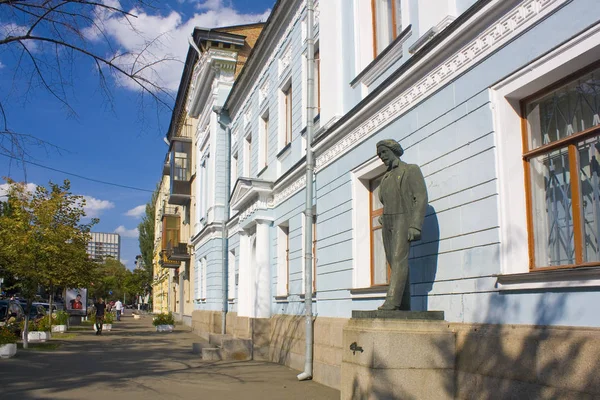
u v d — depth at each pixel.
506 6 6.12
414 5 8.29
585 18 5.19
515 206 6.04
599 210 5.37
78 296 37.62
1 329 15.62
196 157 31.61
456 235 6.79
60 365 13.55
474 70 6.66
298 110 13.88
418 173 7.03
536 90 6.03
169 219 40.50
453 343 6.59
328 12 11.45
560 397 5.01
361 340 6.74
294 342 12.76
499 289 5.96
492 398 5.85
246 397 9.20
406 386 6.42
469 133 6.67
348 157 10.12
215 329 22.66
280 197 15.01
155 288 64.75
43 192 19.34
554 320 5.27
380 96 8.70
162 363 14.09
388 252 7.31
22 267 18.28
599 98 5.43
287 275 14.77
